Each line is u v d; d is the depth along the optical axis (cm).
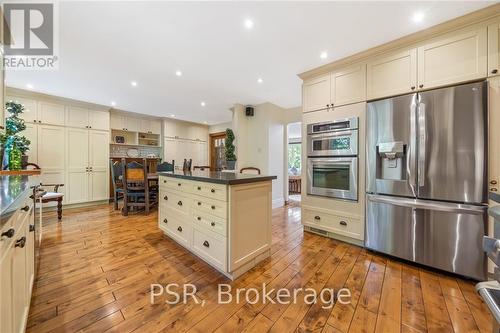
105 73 311
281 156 514
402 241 215
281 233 304
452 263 189
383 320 138
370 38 220
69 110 446
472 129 180
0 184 147
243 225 193
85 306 149
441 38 198
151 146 636
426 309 149
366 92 244
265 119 474
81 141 462
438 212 195
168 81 343
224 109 535
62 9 180
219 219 189
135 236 287
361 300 158
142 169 400
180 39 226
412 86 212
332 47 238
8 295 87
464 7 175
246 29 209
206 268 204
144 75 318
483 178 177
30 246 147
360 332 129
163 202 282
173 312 144
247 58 265
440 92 194
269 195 222
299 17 192
